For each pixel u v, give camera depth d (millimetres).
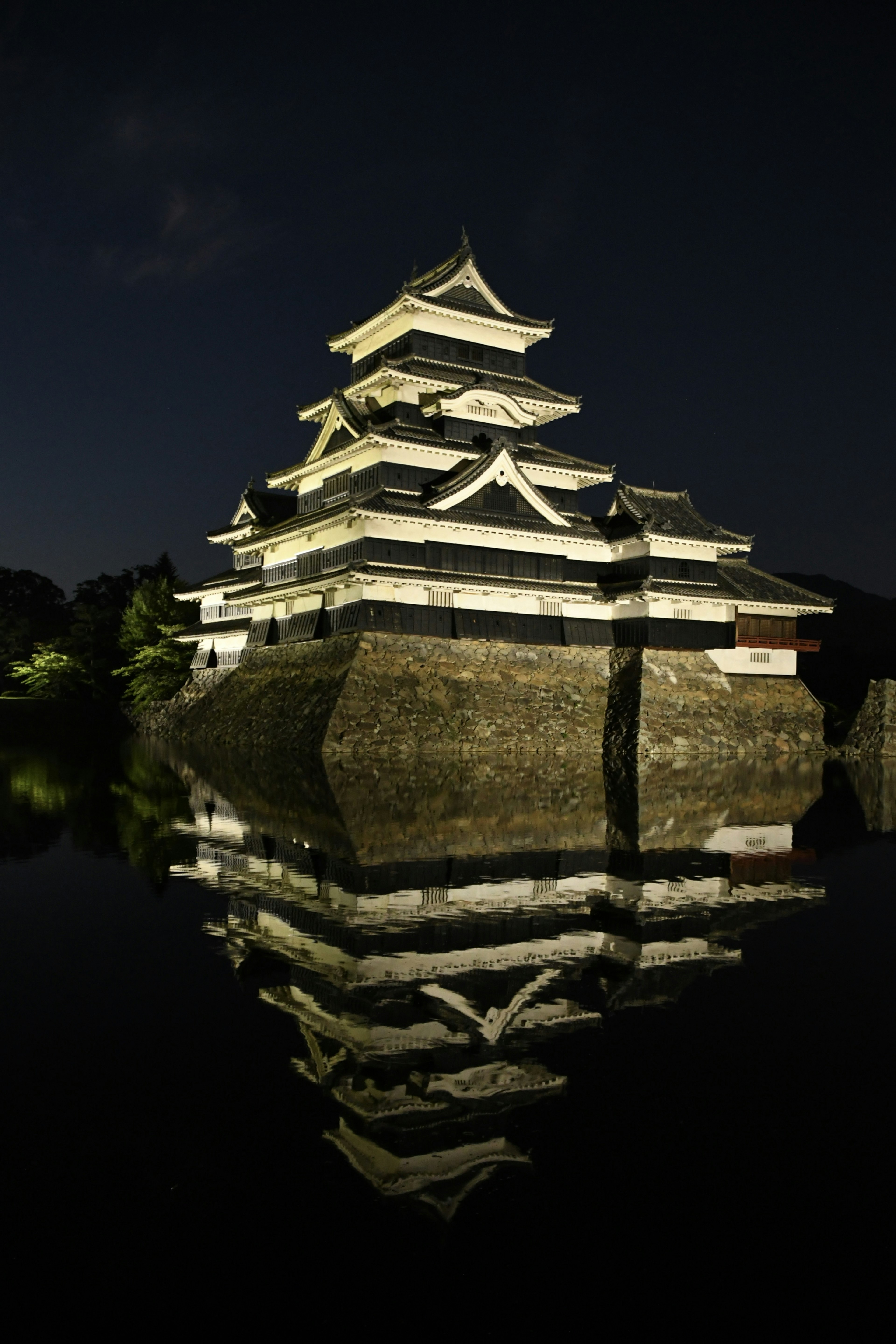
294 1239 6609
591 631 53906
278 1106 8516
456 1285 6059
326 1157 7660
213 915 15031
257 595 56625
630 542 53844
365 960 12672
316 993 11352
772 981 11930
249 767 41719
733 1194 7121
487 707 47438
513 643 50688
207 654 69375
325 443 54531
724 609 54781
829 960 12852
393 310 54906
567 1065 9383
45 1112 8430
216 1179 7348
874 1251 6516
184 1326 5695
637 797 31453
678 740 48625
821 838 23141
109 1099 8656
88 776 38250
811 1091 8852
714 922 14766
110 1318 5785
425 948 13188
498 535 51031
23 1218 6840
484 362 57094
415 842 21953
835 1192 7195
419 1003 11000
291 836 22859
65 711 86375
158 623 81312
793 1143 7902
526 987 11602
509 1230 6676
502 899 16219
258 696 54000
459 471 51875
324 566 52000
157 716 71938
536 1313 5816
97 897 16312
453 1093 8727
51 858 19938
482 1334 5574
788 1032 10266
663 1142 7914
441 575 47344
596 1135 8023
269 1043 9875
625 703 49969
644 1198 7102
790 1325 5746
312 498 58250
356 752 41969
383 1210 6938
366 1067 9312
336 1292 6059
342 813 26984
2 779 37000
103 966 12445
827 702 76250
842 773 42062
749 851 21250
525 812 27547
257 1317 5805
